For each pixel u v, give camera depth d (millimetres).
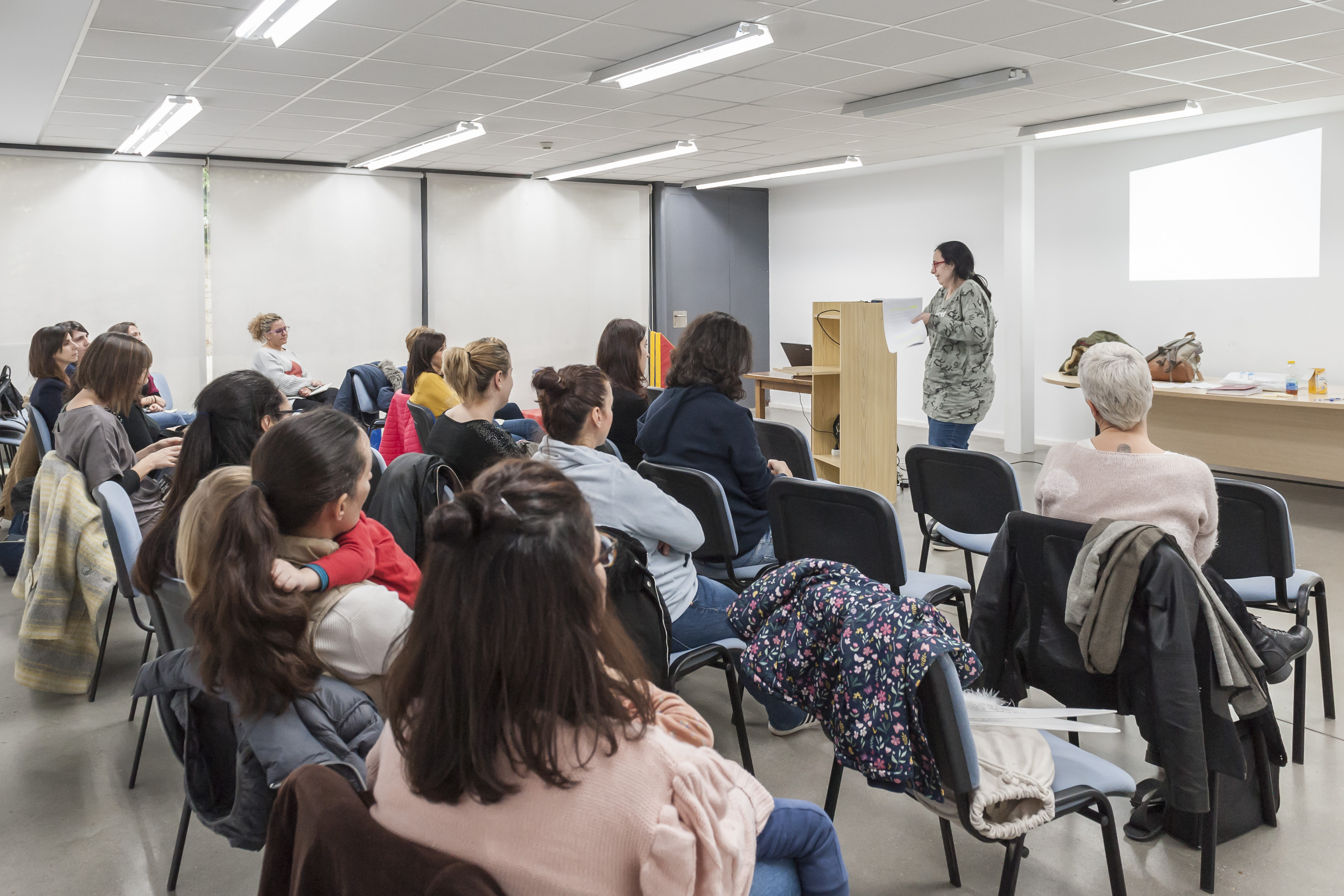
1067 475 2188
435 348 4250
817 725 2855
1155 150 7707
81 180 7730
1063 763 1713
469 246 9594
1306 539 5156
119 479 2969
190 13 4152
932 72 5473
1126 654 1875
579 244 10266
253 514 1412
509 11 4238
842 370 5375
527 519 877
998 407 9102
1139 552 1814
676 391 2918
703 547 2812
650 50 4941
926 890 2041
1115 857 1674
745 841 965
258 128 7012
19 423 5293
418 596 905
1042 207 8539
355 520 1610
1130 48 4953
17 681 3021
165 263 8141
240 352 8547
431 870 853
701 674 3279
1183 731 1782
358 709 1456
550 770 864
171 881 2100
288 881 1021
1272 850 2178
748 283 11383
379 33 4551
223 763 1607
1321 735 2752
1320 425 6004
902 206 9828
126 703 3078
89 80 5363
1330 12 4328
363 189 9008
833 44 4863
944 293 5582
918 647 1442
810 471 3840
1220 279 7395
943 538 3324
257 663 1381
